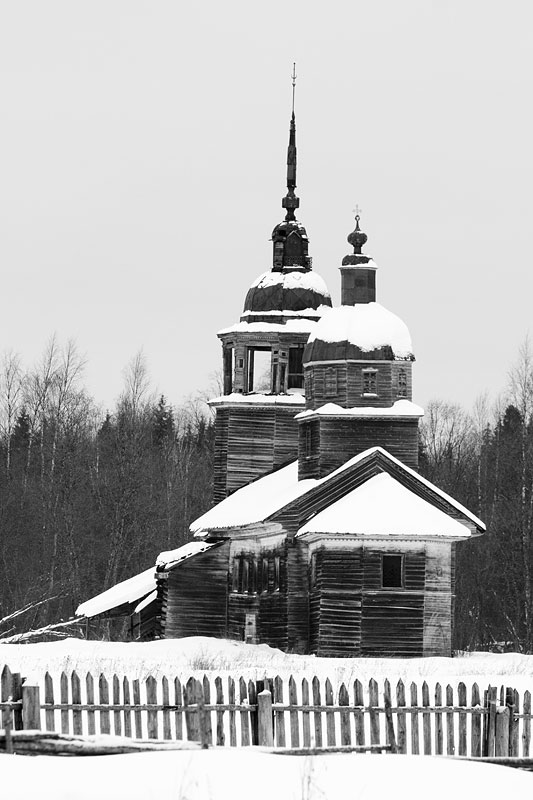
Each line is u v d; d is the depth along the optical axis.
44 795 30.42
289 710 40.09
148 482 153.50
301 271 120.50
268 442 117.50
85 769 32.56
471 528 95.38
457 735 46.72
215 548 108.69
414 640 90.62
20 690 39.19
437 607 91.12
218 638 106.62
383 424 99.31
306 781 31.30
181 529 154.88
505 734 41.16
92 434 181.88
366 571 91.00
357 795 31.70
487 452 163.00
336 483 95.44
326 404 99.88
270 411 117.56
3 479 151.12
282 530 96.19
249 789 31.36
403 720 40.69
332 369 100.50
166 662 76.88
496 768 35.19
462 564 134.12
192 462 180.12
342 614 90.94
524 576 122.31
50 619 140.38
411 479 95.56
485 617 133.25
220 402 117.19
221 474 117.94
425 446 172.62
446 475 155.88
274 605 98.69
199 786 31.34
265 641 99.81
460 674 70.56
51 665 70.25
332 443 99.31
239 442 117.56
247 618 100.94
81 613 113.50
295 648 95.12
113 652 85.38
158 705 39.75
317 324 102.69
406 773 33.75
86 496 146.62
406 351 100.25
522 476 123.31
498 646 130.12
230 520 105.25
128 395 160.62
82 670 65.81
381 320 100.88
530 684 60.16
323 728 48.16
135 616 117.69
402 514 91.19
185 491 159.00
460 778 33.72
